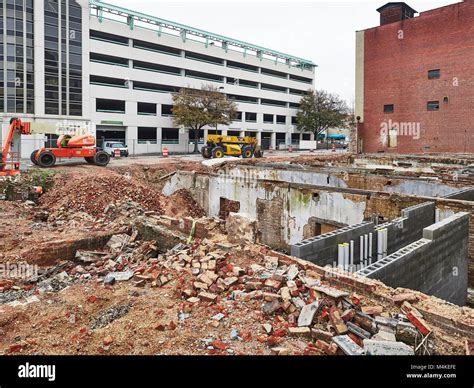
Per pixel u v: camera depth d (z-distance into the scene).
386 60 37.19
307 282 6.77
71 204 16.58
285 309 6.32
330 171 18.27
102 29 42.25
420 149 35.59
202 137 53.56
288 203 15.20
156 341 5.80
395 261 6.99
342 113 64.75
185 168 26.19
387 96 37.38
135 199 17.97
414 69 35.41
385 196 12.62
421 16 34.53
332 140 78.69
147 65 47.94
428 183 15.33
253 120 60.84
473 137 32.34
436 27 33.69
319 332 5.55
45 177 19.47
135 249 11.97
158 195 19.42
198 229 11.61
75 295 7.96
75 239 11.66
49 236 12.07
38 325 6.64
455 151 33.41
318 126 63.47
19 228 12.77
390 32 36.66
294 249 7.80
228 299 7.08
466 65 32.22
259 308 6.57
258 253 8.60
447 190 14.70
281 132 65.56
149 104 48.38
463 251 9.71
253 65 59.84
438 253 8.34
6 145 19.81
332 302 6.11
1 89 35.31
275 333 5.77
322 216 14.16
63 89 39.03
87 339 5.98
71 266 10.66
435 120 34.47
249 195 16.70
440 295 8.59
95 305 7.45
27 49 36.38
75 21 39.53
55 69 38.22
